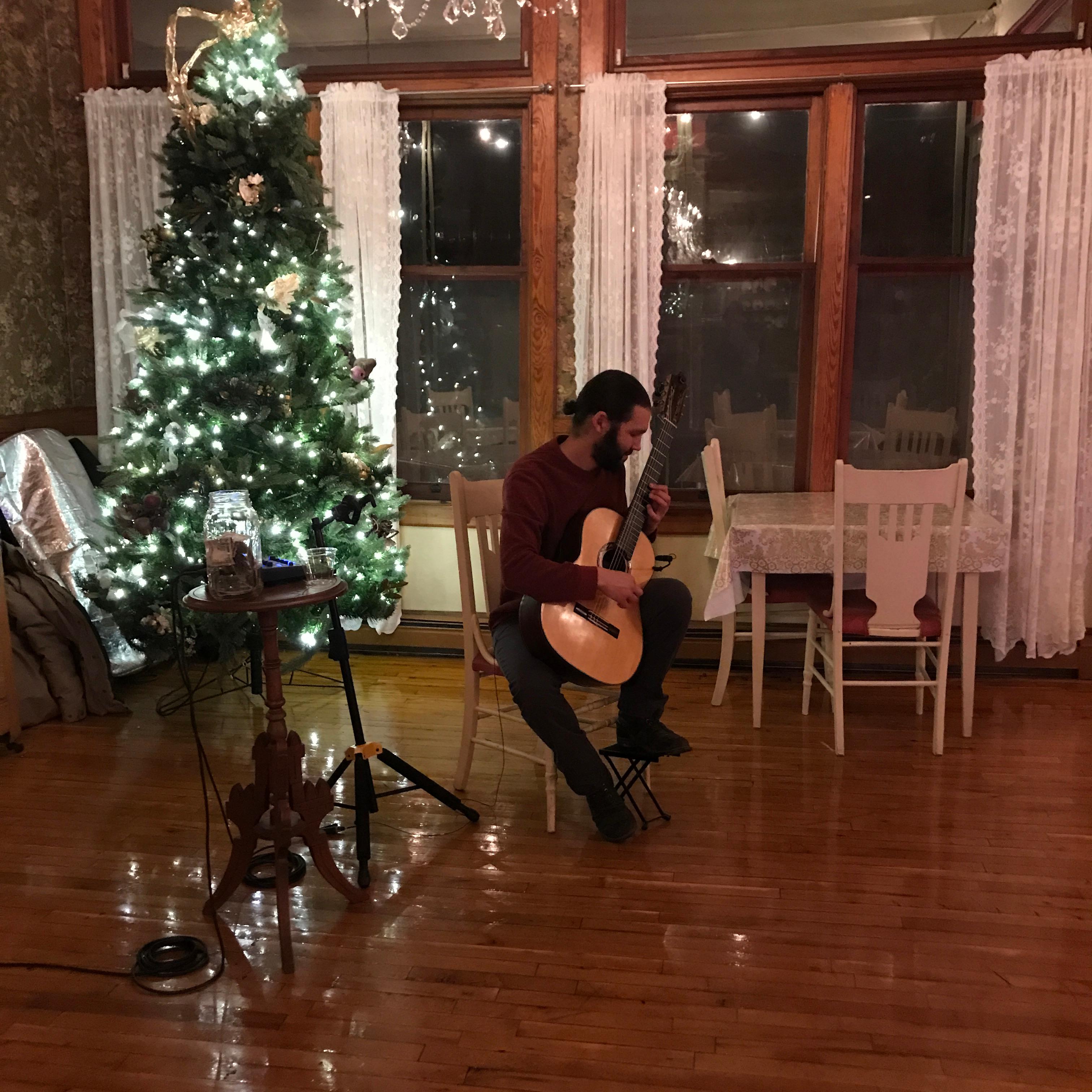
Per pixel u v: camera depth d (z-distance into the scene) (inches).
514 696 101.2
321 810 85.9
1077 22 144.1
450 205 165.9
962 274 157.2
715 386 165.2
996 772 120.6
